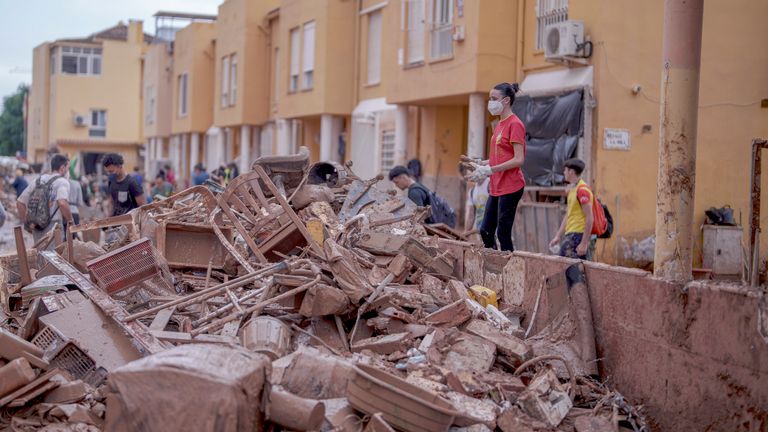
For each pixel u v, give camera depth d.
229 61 36.66
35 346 6.51
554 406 6.45
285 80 30.84
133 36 63.47
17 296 8.57
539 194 17.23
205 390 5.14
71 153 61.69
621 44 16.02
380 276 8.70
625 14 16.00
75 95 62.44
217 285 8.28
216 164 40.06
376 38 26.33
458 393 6.47
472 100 19.47
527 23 18.64
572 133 16.23
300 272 7.79
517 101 17.66
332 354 7.10
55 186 12.45
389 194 12.32
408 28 21.89
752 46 16.77
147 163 53.03
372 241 9.39
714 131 16.64
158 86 48.06
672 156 7.52
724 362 5.93
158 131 47.94
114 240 11.19
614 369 7.10
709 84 16.61
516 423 6.16
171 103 46.78
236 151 38.53
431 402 5.76
